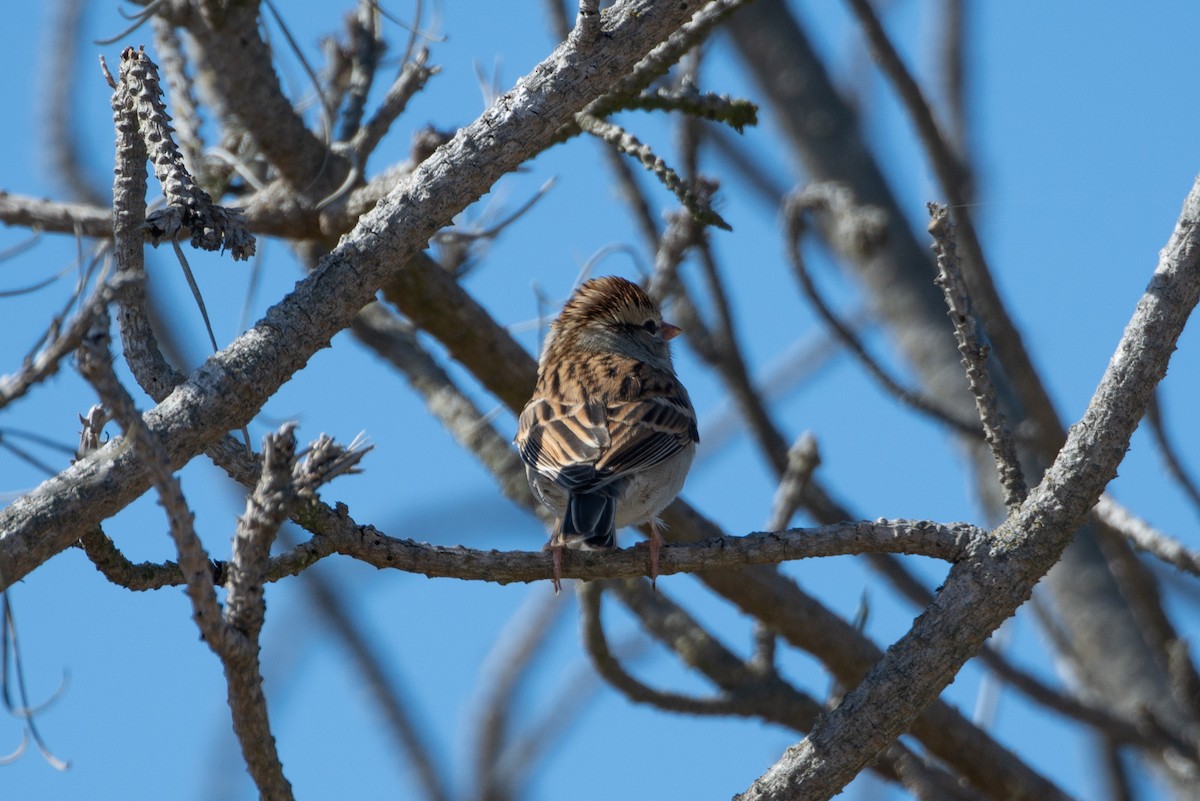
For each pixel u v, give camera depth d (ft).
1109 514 35.06
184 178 21.86
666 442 34.65
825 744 22.77
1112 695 44.98
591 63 22.79
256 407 21.71
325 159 35.65
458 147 22.76
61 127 38.88
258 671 18.62
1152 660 45.03
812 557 24.40
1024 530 23.27
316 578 42.98
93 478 20.53
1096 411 23.21
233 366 21.53
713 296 42.39
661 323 41.75
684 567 25.63
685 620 40.22
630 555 26.02
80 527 20.40
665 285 41.34
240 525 18.37
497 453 42.45
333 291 22.26
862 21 39.58
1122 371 23.13
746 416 42.86
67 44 39.11
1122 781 42.24
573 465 33.24
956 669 23.07
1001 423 24.40
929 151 40.32
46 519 20.16
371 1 34.24
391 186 34.30
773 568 38.65
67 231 34.91
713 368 43.42
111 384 17.33
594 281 42.39
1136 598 38.88
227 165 38.88
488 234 38.40
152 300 37.09
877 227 50.88
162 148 21.95
